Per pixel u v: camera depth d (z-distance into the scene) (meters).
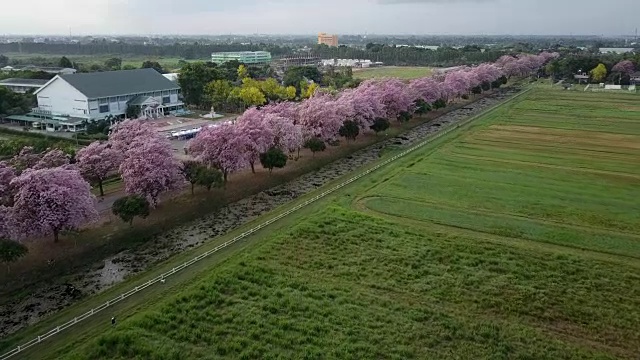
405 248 39.41
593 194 52.75
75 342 27.97
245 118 62.38
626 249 39.59
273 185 59.59
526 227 44.03
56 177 40.03
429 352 26.94
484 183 56.75
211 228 46.88
